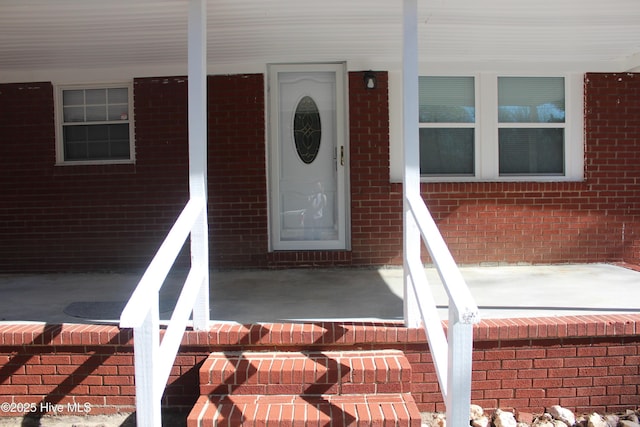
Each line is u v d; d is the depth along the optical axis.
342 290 5.22
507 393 3.81
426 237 3.07
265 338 3.72
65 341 3.77
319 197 6.54
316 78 6.45
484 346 3.80
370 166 6.33
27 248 6.54
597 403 3.84
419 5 4.61
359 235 6.37
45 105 6.45
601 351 3.82
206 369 3.47
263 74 6.30
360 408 3.31
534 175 6.59
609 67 6.44
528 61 6.39
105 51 5.73
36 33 5.12
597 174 6.50
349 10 4.63
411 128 3.79
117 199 6.46
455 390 2.57
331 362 3.56
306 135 6.49
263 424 3.20
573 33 5.38
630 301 4.57
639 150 6.51
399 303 4.64
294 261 6.37
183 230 3.27
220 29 5.09
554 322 3.79
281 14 4.71
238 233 6.38
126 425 3.77
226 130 6.34
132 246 6.48
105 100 6.55
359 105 6.29
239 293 5.11
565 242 6.50
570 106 6.52
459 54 6.14
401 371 3.47
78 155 6.62
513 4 4.59
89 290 5.49
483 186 6.41
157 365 2.76
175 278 6.08
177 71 6.36
